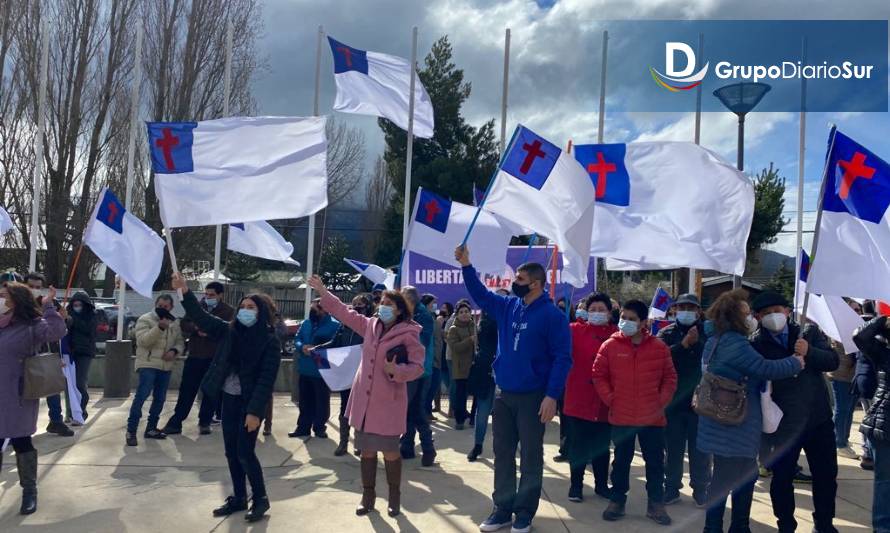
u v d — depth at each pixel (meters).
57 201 22.34
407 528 5.34
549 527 5.45
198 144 6.52
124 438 8.30
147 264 8.88
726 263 7.54
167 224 6.28
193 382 8.59
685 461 7.97
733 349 4.72
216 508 5.71
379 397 5.46
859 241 5.45
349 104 11.80
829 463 5.27
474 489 6.45
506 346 5.29
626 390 5.59
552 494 6.41
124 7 22.55
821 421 5.27
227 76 12.40
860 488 6.94
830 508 5.28
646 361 5.60
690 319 6.24
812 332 5.59
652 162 7.76
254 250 12.23
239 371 5.36
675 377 5.67
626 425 5.60
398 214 31.95
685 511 5.95
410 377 5.34
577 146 7.88
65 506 5.73
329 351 7.54
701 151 7.69
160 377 8.27
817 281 5.40
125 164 23.33
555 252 7.00
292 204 6.69
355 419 5.52
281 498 6.04
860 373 5.58
